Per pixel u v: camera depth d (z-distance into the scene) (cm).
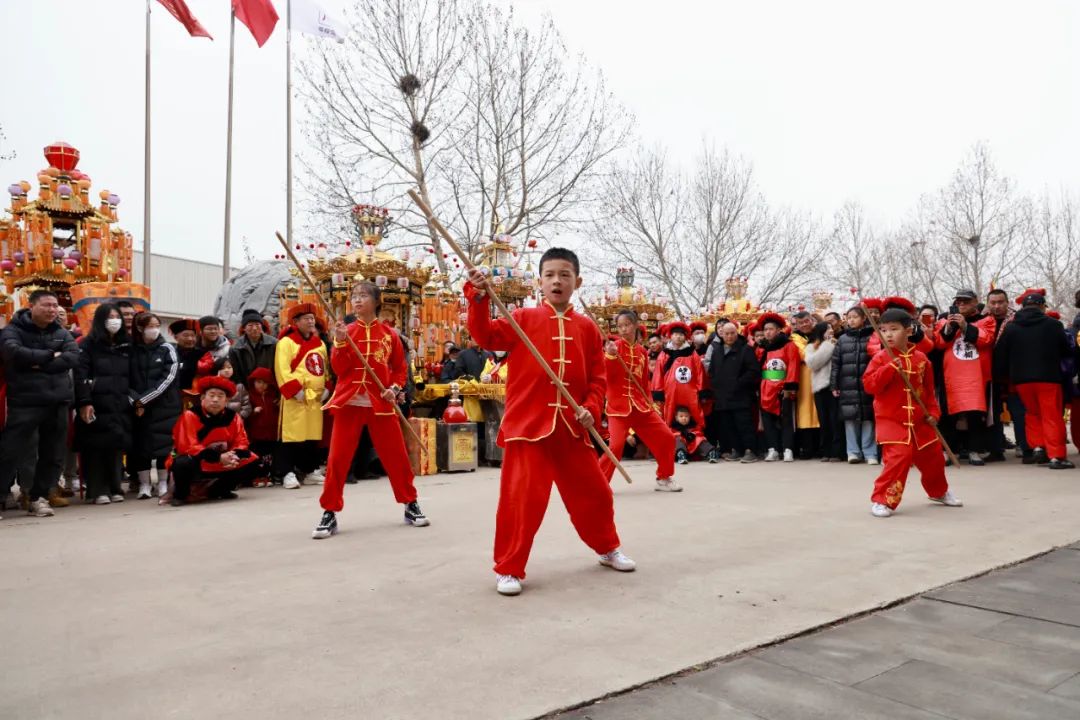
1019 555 416
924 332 774
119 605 345
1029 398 816
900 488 540
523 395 376
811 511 570
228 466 666
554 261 396
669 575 384
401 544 476
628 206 2577
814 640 288
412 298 1088
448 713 225
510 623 311
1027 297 812
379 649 281
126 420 682
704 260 2606
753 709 226
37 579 394
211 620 320
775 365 966
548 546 462
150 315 711
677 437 977
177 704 235
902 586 356
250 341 805
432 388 978
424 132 1856
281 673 259
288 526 546
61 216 1016
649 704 231
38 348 620
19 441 611
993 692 237
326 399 792
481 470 923
